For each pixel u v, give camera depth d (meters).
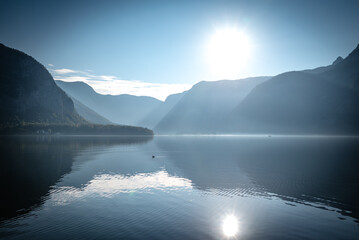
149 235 20.53
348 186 37.91
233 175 47.19
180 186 38.06
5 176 44.75
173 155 84.81
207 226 22.58
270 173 48.91
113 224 22.84
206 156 81.56
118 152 93.25
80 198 31.17
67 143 143.25
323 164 61.53
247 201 30.39
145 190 35.47
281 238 20.25
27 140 174.38
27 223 23.03
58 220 23.78
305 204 29.28
